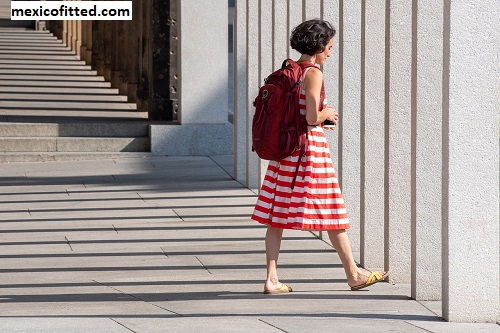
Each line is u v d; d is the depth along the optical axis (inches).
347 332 448.8
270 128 532.4
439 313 505.7
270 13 941.8
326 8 741.9
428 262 544.1
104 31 1859.0
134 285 584.4
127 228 792.9
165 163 1197.1
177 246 714.8
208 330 448.5
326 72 742.5
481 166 482.9
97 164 1190.9
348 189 697.0
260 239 741.9
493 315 486.6
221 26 1257.4
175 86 1325.0
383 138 634.2
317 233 766.5
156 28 1314.0
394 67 589.6
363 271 567.5
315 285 583.2
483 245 485.1
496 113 481.4
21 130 1245.1
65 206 907.4
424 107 545.0
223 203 920.3
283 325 461.1
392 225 597.3
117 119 1350.9
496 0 478.9
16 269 636.1
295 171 539.5
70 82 1781.5
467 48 479.2
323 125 546.6
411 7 588.1
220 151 1267.2
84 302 534.6
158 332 443.5
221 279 601.6
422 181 544.1
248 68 980.6
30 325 457.7
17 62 1988.2
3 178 1087.0
